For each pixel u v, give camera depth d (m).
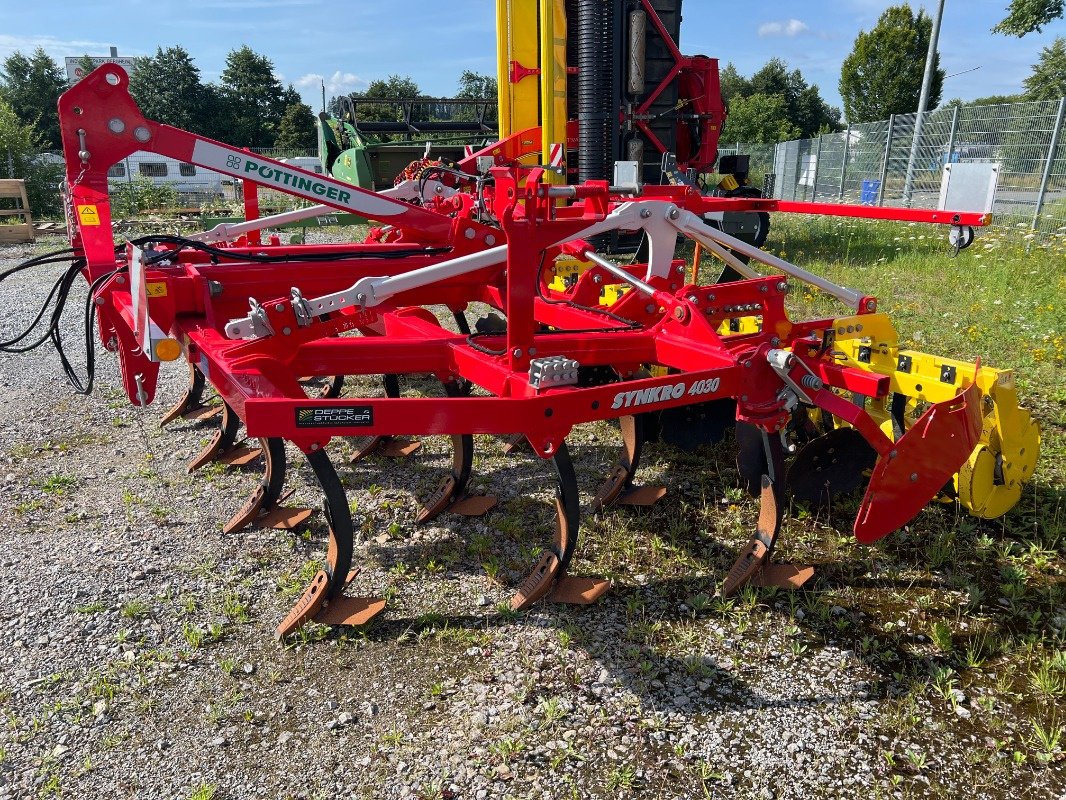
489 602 3.48
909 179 16.44
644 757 2.61
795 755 2.61
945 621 3.29
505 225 3.14
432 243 4.78
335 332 3.62
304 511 4.21
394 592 3.56
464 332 6.18
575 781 2.51
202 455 4.85
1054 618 3.30
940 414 3.26
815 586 3.53
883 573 3.64
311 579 3.64
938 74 52.06
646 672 3.01
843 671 3.01
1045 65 49.47
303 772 2.56
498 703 2.86
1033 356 6.37
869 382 3.42
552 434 3.04
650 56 10.73
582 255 4.47
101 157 3.84
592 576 3.66
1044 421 5.20
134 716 2.80
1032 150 13.31
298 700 2.89
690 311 3.62
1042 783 2.48
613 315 4.22
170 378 6.75
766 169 31.62
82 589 3.54
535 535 4.04
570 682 2.96
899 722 2.73
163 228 15.46
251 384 3.02
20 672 3.01
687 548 3.90
